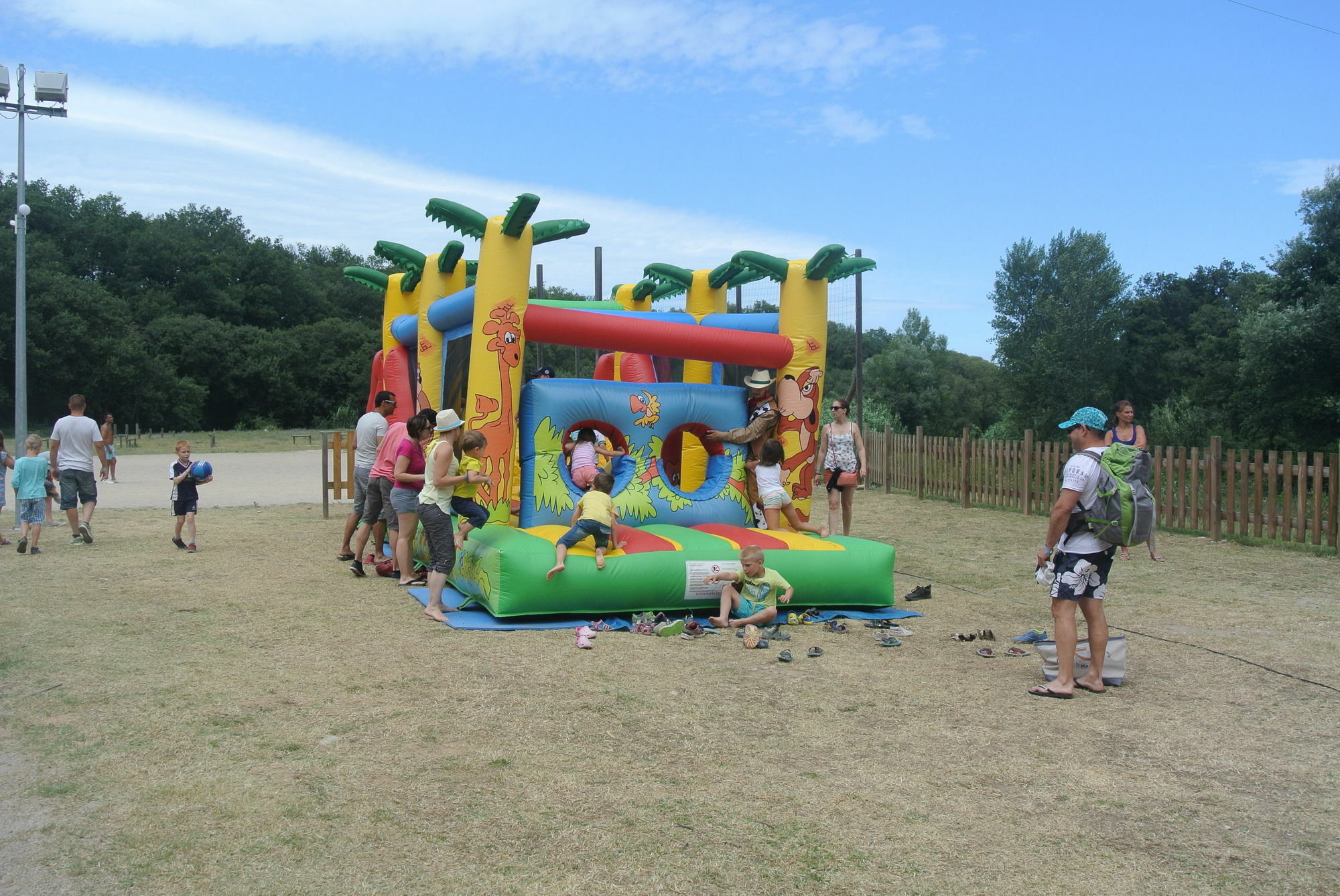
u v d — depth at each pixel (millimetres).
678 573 7305
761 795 3965
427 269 10398
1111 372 55875
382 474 8820
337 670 5781
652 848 3461
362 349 81000
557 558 7066
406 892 3137
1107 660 5633
